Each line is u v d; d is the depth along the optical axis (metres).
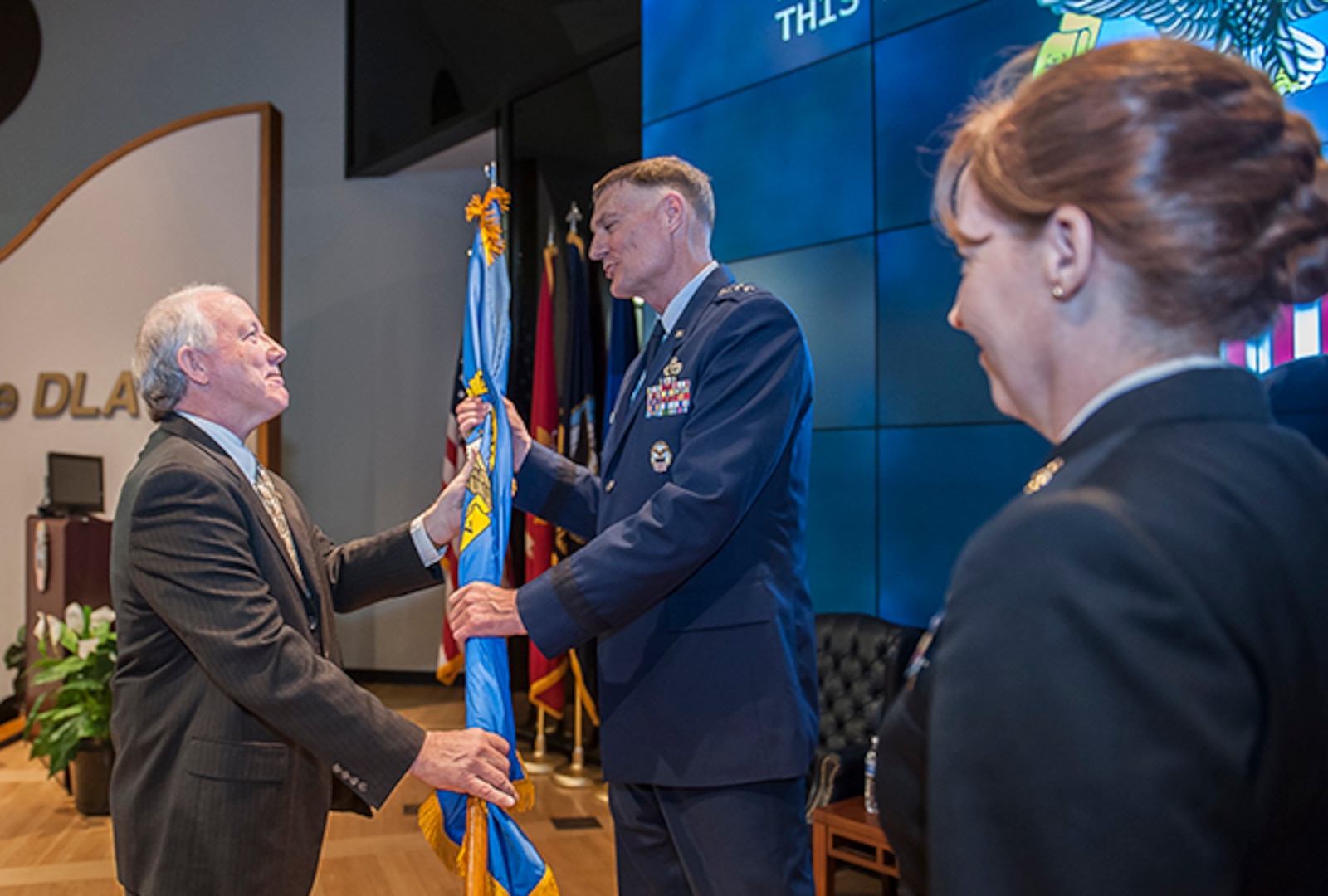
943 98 3.08
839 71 3.37
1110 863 0.36
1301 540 0.41
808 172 3.46
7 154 6.58
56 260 4.91
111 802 1.42
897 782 0.49
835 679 3.04
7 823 3.65
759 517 1.50
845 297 3.35
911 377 3.17
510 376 5.05
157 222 4.72
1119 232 0.44
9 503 5.02
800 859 1.46
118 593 1.42
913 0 3.16
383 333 6.58
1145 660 0.37
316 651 1.51
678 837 1.48
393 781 1.29
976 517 3.00
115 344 4.88
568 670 4.59
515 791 1.34
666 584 1.37
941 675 0.42
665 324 1.67
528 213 5.10
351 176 6.57
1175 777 0.36
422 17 5.84
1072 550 0.39
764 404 1.43
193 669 1.39
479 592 1.40
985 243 0.50
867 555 3.28
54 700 4.23
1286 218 0.44
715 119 3.77
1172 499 0.40
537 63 4.96
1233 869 0.37
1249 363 2.25
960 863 0.39
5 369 4.96
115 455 4.89
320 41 6.57
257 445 3.85
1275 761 0.39
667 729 1.46
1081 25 2.73
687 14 3.87
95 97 6.61
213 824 1.32
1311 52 2.31
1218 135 0.43
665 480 1.50
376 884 2.98
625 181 1.66
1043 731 0.37
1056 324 0.48
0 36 6.60
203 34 6.64
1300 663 0.40
